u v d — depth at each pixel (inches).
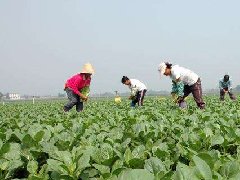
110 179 113.2
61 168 139.1
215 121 309.1
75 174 138.5
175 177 105.7
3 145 168.7
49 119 383.2
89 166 147.6
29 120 390.0
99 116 388.2
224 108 493.7
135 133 237.0
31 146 192.5
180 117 343.6
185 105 564.1
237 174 110.2
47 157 178.1
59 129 260.1
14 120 379.2
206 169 111.9
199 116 366.9
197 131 231.1
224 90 869.8
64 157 143.6
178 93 552.7
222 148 204.7
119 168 128.8
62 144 191.8
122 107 707.4
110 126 276.2
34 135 191.5
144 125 240.5
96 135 225.6
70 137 210.1
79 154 143.3
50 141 203.6
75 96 551.8
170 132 253.8
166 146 173.8
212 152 147.7
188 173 105.5
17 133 217.8
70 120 355.6
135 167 145.6
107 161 146.3
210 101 833.5
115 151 154.2
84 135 229.6
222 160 145.9
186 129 245.8
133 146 208.5
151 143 189.9
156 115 372.2
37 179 133.2
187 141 198.4
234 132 209.5
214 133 229.9
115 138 214.7
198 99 526.0
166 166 145.6
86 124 289.9
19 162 154.2
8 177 149.8
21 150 182.1
